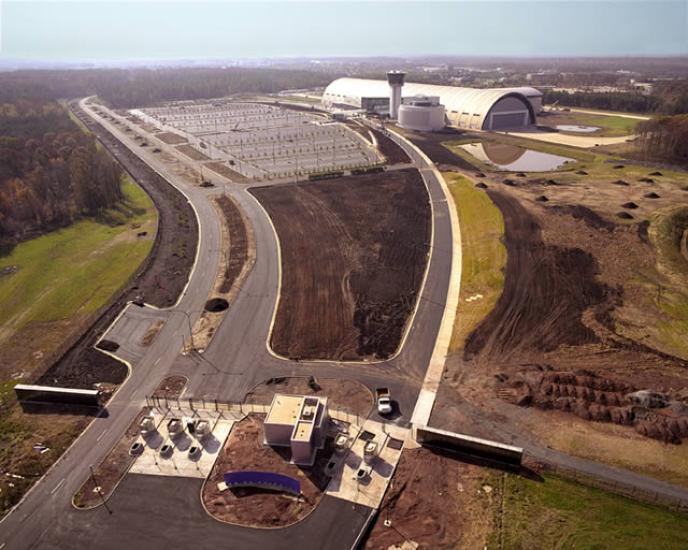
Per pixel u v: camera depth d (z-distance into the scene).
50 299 63.47
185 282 66.56
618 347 50.03
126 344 53.50
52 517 34.28
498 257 69.12
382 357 50.31
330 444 39.69
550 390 43.88
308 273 67.94
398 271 67.94
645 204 85.81
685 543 31.14
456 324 55.44
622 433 39.66
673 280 62.25
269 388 46.47
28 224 88.69
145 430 40.72
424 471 37.03
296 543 31.89
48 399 45.12
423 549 31.30
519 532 32.19
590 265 66.00
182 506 34.72
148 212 94.25
